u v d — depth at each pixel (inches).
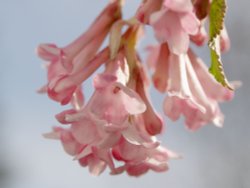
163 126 7.7
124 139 7.2
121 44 7.5
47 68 7.8
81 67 7.5
